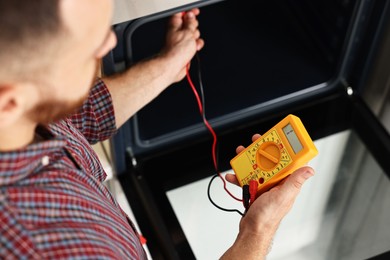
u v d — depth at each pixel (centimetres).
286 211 89
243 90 155
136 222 141
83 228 66
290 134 93
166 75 113
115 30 107
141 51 157
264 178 95
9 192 59
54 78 55
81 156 81
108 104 98
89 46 56
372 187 150
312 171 88
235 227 142
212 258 137
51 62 53
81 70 58
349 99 158
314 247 141
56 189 65
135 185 146
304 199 149
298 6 168
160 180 147
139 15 99
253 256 86
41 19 49
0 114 54
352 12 132
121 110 105
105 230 70
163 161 150
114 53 114
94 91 96
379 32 134
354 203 148
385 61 140
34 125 63
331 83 155
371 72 148
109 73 116
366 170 152
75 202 67
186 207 145
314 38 164
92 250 64
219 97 155
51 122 66
